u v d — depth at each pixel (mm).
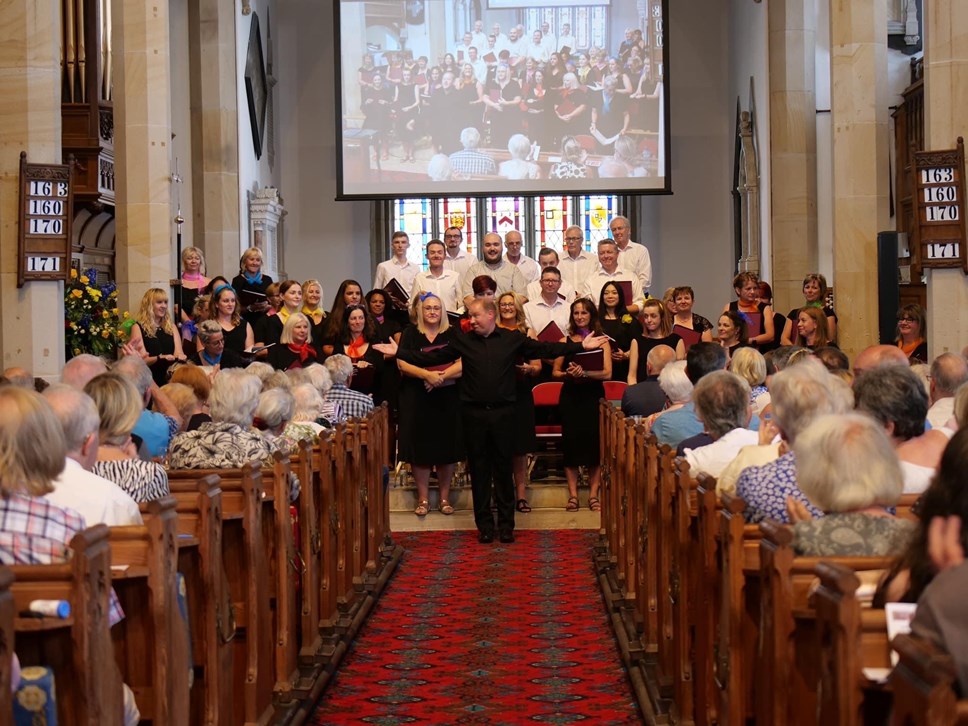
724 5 25391
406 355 10711
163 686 3957
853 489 3689
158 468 4949
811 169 18875
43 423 3686
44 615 3271
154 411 7367
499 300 11109
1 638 2750
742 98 23281
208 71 19703
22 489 3668
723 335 11070
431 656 6863
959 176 10453
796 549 3691
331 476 7105
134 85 12844
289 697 5691
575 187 23078
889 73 19891
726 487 5039
